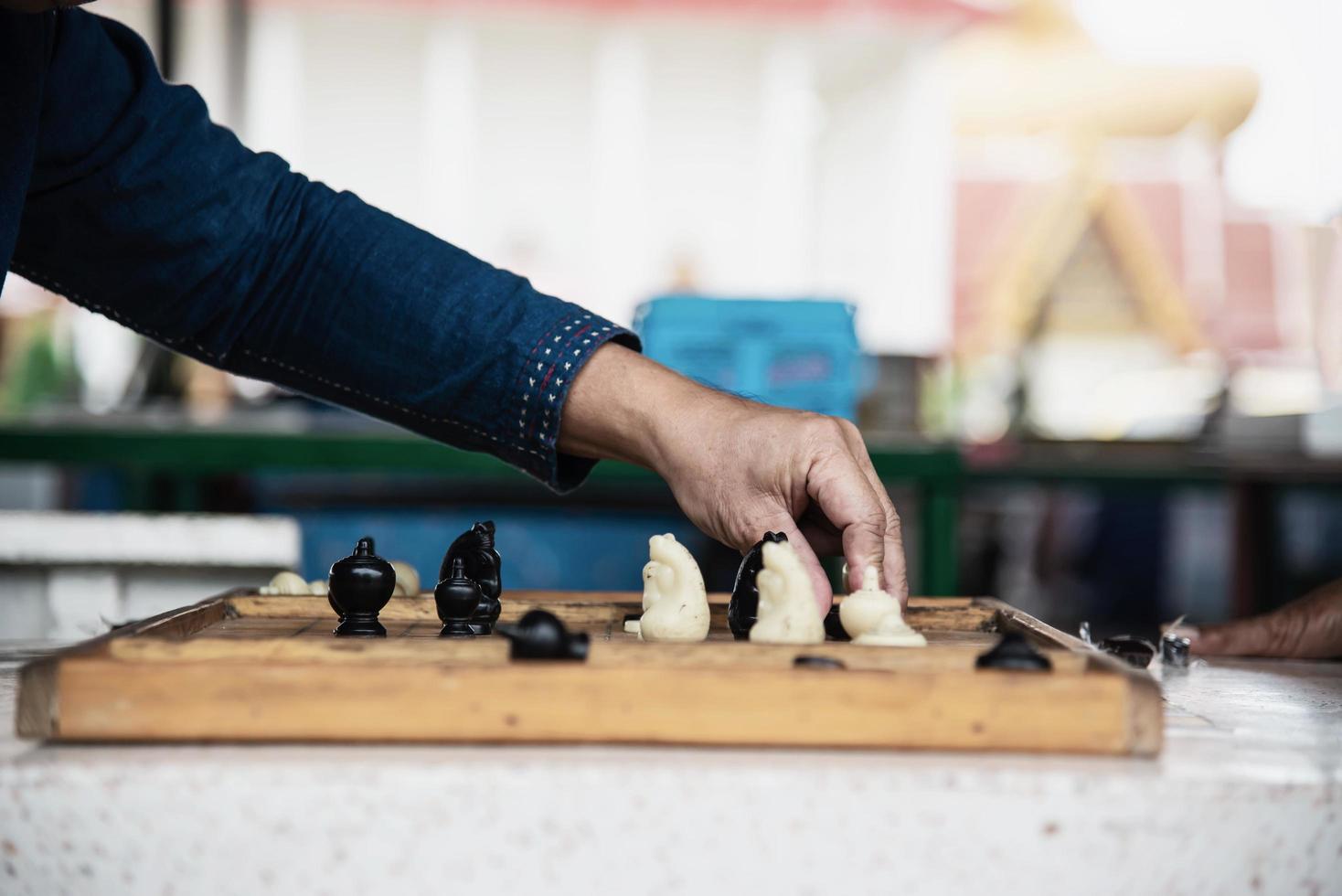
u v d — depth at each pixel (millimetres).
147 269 903
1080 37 7098
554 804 642
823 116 6906
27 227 899
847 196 6871
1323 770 665
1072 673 690
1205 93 6840
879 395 2482
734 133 6551
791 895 647
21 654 918
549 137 6473
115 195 882
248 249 911
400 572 960
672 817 644
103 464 1987
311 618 903
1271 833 652
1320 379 3000
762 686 674
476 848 643
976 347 6574
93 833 638
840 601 911
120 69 900
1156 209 6746
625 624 871
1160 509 4062
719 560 2650
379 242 921
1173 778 651
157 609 1369
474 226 6457
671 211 6562
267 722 669
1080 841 649
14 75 837
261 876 642
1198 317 6586
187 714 668
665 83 6504
